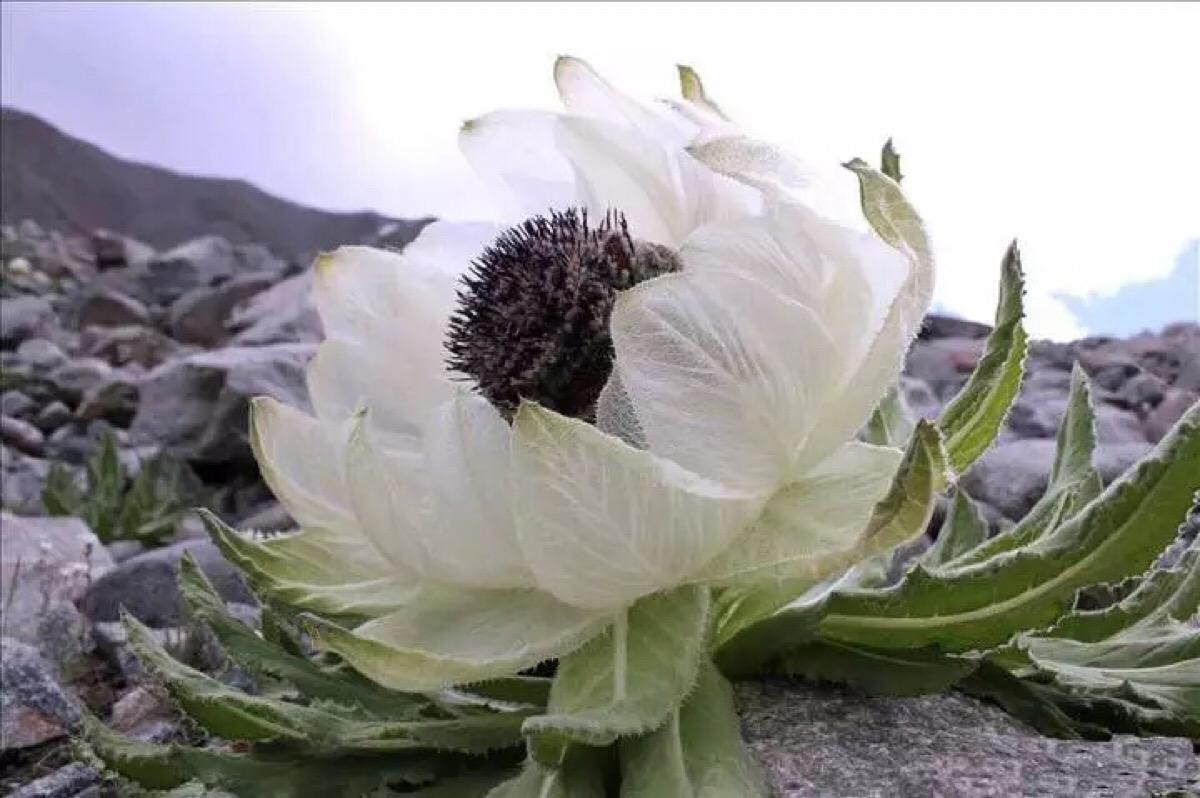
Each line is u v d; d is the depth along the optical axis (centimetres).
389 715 37
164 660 37
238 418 153
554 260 36
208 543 84
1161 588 37
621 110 37
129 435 166
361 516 33
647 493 31
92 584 80
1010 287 36
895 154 38
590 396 35
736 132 33
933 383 100
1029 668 36
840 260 32
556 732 28
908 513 28
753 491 31
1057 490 39
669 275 31
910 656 34
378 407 39
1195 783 29
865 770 31
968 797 29
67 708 59
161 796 36
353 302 40
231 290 277
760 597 35
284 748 36
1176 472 29
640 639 32
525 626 33
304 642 46
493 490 33
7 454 167
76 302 312
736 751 31
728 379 31
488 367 36
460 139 40
